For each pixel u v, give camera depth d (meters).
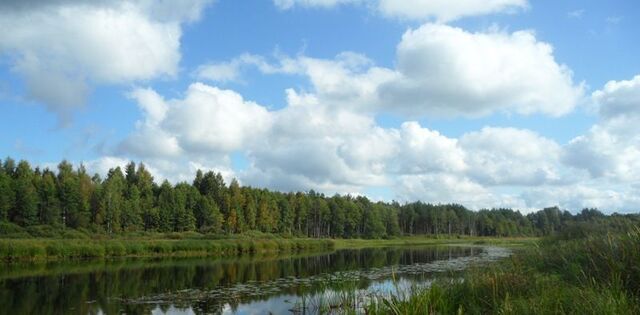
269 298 22.78
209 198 98.56
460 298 12.07
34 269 37.41
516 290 11.70
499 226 157.50
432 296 11.55
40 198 75.75
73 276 32.50
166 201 91.62
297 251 70.12
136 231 82.94
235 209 99.19
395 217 138.88
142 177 107.25
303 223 124.31
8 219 72.00
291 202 117.88
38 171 95.25
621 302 8.22
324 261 46.84
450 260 45.16
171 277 31.83
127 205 84.19
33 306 21.20
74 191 79.06
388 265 40.12
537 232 167.25
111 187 83.94
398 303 11.90
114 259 49.41
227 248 64.44
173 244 59.41
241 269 37.75
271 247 71.38
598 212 141.38
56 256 48.50
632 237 11.08
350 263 43.50
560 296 9.59
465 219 158.88
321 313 16.08
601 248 12.33
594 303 8.51
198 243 61.66
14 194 72.38
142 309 20.44
